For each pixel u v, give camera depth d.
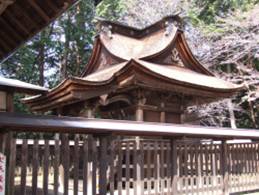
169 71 11.91
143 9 22.81
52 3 4.55
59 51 25.12
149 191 7.26
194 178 8.23
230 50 21.16
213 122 22.05
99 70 13.94
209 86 11.83
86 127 5.92
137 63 9.70
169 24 13.34
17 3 4.94
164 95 11.75
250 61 21.64
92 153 6.29
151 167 7.46
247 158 9.98
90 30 24.62
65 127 5.65
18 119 5.32
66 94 10.23
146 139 9.57
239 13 20.23
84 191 6.07
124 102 11.62
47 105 11.66
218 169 8.98
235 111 23.38
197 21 22.34
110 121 6.75
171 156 7.74
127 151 7.06
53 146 5.87
